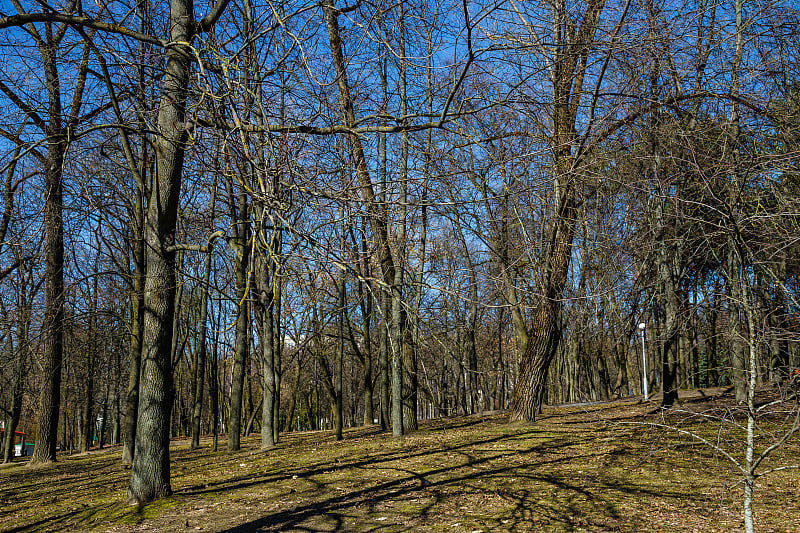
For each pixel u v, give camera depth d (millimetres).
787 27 9883
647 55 8336
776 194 6324
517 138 8391
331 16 7523
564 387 35781
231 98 5301
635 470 10391
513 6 7941
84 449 27625
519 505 8594
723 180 5957
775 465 10117
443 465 11672
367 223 5871
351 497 9492
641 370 31188
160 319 9516
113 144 10742
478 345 33250
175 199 9617
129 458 16812
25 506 10641
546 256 12781
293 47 6508
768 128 8375
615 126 8812
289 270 5059
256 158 4961
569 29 8383
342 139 7293
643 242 9016
